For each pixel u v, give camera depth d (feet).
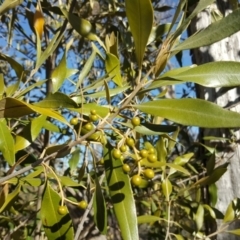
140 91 0.83
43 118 1.03
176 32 0.81
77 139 0.84
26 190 2.21
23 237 1.90
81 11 2.46
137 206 2.38
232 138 1.77
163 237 2.18
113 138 1.11
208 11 1.77
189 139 2.24
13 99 0.75
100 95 1.08
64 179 1.08
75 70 1.23
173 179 1.97
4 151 0.90
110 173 0.87
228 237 1.68
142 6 0.75
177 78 0.80
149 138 1.82
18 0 1.23
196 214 1.58
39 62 1.18
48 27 2.24
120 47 2.03
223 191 1.75
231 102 1.73
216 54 1.77
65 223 0.90
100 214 0.87
